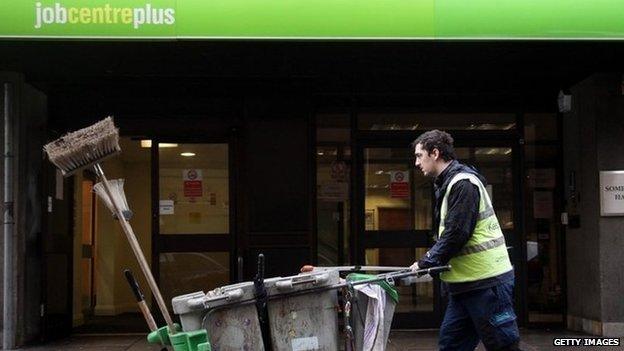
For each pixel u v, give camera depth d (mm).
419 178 9508
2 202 8180
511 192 9531
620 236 8680
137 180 11820
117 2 7145
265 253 8961
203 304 4672
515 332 4973
